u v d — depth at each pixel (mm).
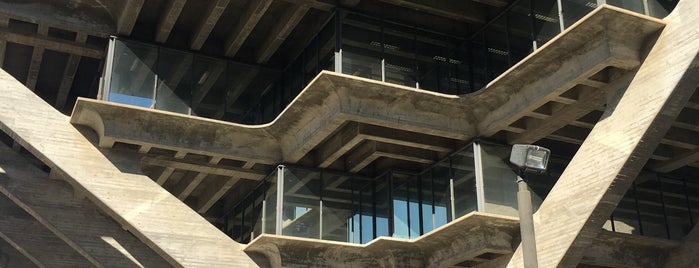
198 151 21234
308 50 22234
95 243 20781
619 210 20875
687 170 22641
